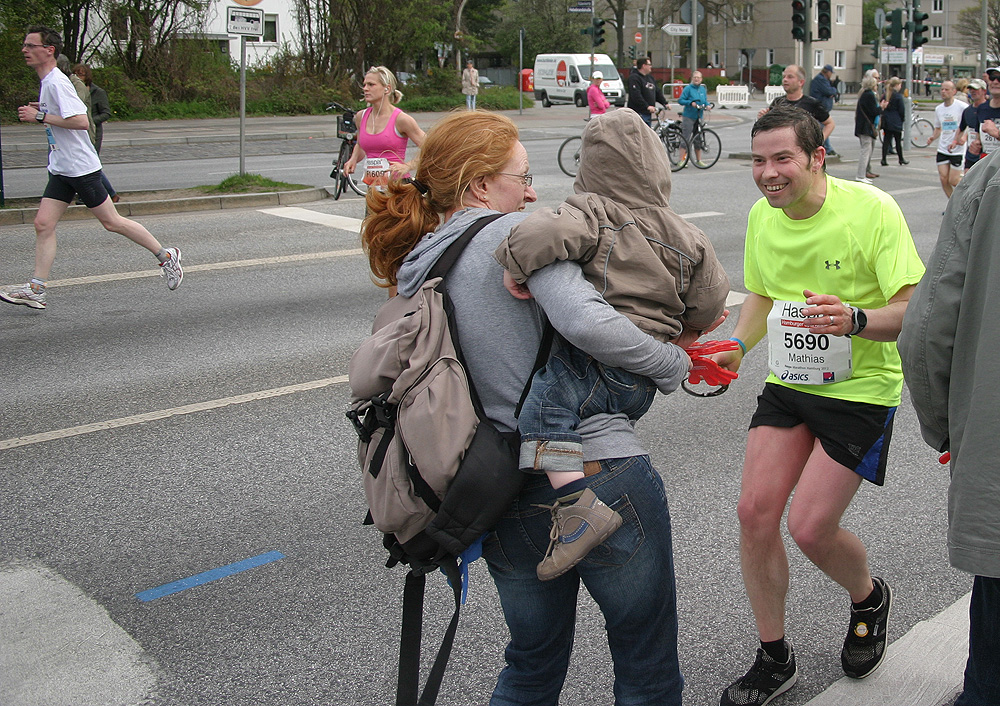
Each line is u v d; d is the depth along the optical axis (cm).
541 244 204
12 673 321
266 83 3631
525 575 228
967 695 220
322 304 816
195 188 1417
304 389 604
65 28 3288
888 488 465
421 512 212
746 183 1590
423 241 231
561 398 213
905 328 214
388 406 218
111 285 877
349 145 1385
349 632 344
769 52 7512
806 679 312
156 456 500
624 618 228
